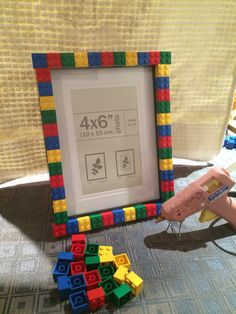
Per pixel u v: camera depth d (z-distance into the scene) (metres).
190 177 0.45
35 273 0.26
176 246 0.29
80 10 0.37
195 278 0.25
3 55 0.37
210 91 0.46
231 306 0.22
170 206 0.28
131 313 0.22
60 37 0.38
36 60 0.27
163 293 0.23
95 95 0.31
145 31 0.41
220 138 0.50
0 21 0.35
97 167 0.32
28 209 0.37
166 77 0.32
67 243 0.30
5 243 0.30
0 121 0.41
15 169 0.45
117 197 0.33
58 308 0.22
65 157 0.30
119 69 0.31
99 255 0.27
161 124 0.32
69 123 0.30
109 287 0.23
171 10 0.40
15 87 0.40
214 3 0.40
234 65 0.44
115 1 0.38
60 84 0.29
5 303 0.23
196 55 0.43
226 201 0.28
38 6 0.36
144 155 0.33
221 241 0.30
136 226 0.33
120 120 0.32
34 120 0.43
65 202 0.30
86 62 0.29
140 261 0.27
